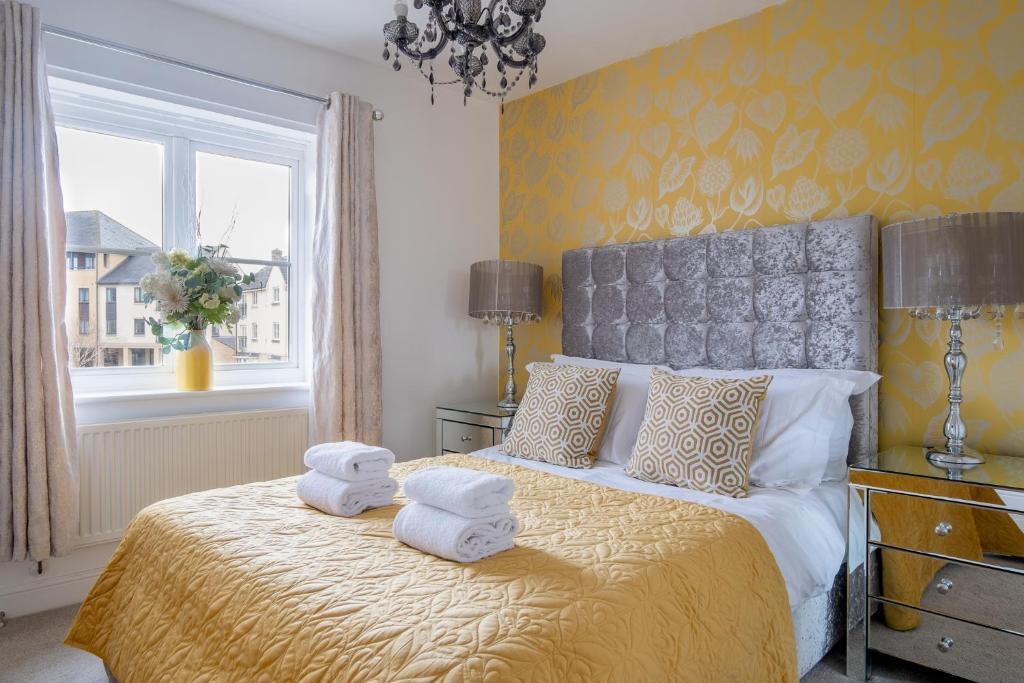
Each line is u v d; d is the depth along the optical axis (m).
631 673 1.18
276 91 3.01
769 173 2.79
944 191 2.34
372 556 1.47
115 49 2.57
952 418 2.13
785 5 2.73
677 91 3.10
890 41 2.45
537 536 1.59
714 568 1.52
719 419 2.17
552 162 3.69
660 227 3.18
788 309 2.59
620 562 1.42
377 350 3.24
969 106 2.28
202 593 1.44
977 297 1.90
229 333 3.15
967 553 1.80
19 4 2.29
